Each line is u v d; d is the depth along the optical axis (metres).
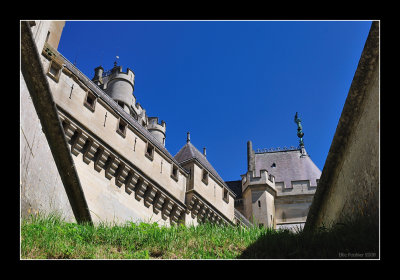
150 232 10.61
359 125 9.53
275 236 10.33
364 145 9.17
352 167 9.88
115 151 21.52
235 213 35.78
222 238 10.70
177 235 10.76
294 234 10.49
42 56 18.69
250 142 62.69
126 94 41.53
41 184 10.66
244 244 10.21
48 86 10.63
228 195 31.36
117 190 21.53
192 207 27.17
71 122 19.36
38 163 10.52
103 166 21.00
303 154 61.19
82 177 19.50
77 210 12.85
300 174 57.94
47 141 11.28
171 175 25.98
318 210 12.56
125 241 9.95
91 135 20.31
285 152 62.12
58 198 11.74
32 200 10.05
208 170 29.84
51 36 20.67
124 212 21.47
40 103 10.73
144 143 24.17
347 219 9.90
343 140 10.44
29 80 10.20
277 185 52.09
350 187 9.98
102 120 21.33
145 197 23.55
